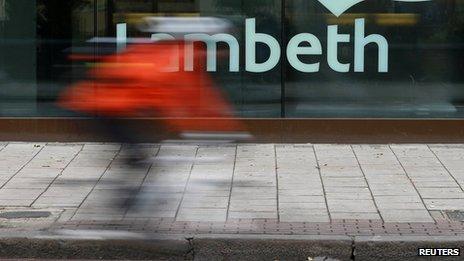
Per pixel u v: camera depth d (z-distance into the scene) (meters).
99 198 7.89
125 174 8.55
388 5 10.52
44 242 6.62
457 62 10.54
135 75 8.30
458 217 7.23
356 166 9.32
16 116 10.74
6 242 6.62
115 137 8.71
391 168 9.20
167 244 6.61
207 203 7.77
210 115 9.80
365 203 7.73
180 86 8.93
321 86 10.64
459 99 10.56
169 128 9.24
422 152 10.04
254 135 10.55
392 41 10.56
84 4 10.55
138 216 7.32
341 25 10.56
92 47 10.52
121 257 6.64
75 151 10.05
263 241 6.56
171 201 7.84
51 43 10.65
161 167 8.84
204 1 10.54
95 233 6.72
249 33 10.59
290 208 7.57
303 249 6.55
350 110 10.65
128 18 10.50
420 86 10.59
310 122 10.52
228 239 6.58
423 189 8.25
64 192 8.12
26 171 9.03
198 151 9.54
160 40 10.31
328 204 7.71
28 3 10.66
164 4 10.52
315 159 9.70
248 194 8.10
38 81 10.73
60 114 10.63
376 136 10.52
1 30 10.72
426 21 10.52
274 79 10.62
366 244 6.52
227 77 10.61
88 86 10.53
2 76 10.83
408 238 6.57
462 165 9.32
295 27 10.58
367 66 10.61
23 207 7.57
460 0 10.45
